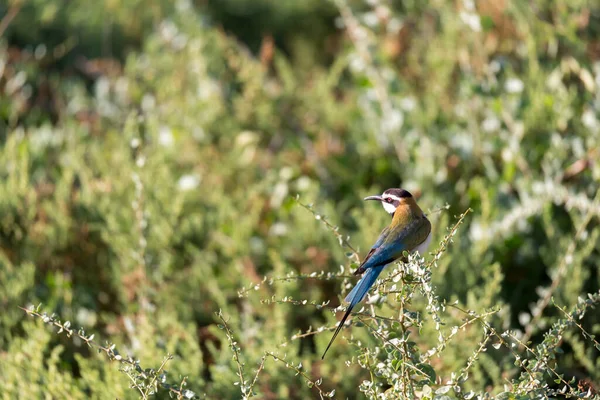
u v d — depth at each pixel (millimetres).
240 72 15641
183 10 17297
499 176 12828
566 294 10711
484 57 13445
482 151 13039
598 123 12242
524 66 13383
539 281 12055
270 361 9664
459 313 9953
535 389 7125
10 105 15789
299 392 9781
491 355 9984
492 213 12430
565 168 12328
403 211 9555
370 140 14328
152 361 9492
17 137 14461
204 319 11750
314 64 19797
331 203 13070
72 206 13172
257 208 13477
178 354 10398
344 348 10102
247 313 10984
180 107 15281
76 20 19219
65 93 16922
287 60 20250
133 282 11664
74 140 14633
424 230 9414
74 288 12414
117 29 19453
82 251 12844
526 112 12555
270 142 15453
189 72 16062
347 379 9781
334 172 14445
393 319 7305
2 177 13898
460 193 12953
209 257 12469
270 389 9734
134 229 11977
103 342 11102
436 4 14484
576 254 11234
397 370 7137
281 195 13844
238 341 10547
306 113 15453
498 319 10039
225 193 14500
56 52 17375
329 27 20938
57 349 9711
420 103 14250
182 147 14758
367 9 16984
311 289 11984
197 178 13984
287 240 12812
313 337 11172
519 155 12555
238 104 15344
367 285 8180
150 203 12414
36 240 12719
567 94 12500
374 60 14719
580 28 13000
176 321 10641
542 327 10383
